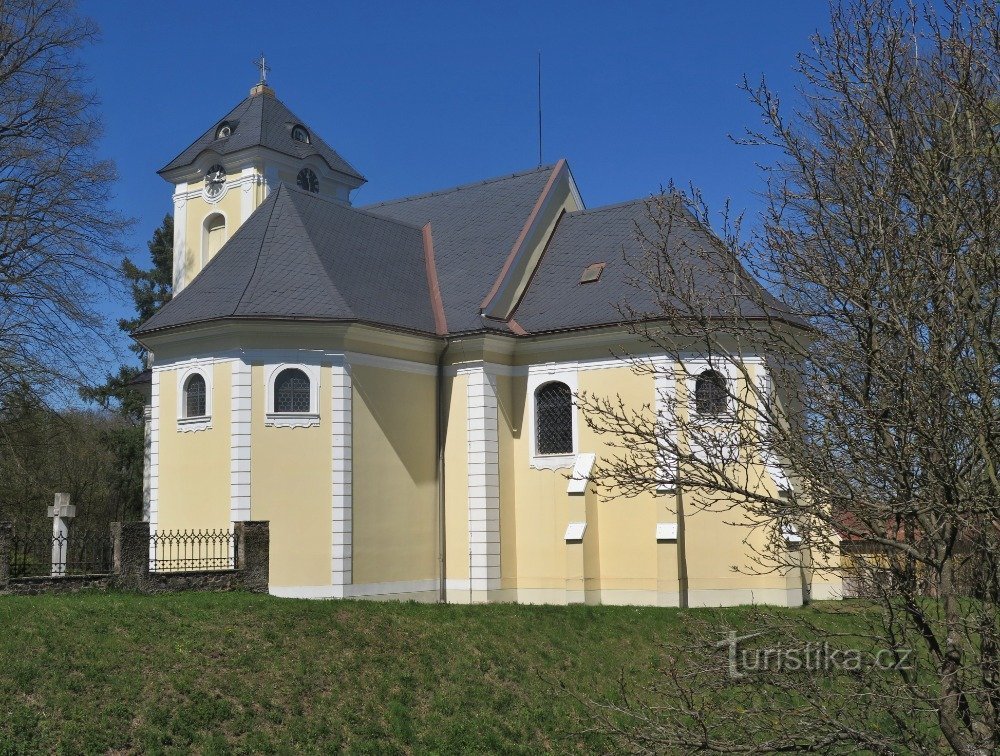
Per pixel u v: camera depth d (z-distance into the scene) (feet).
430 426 98.43
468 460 97.19
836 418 32.91
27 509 145.89
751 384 34.88
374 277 101.65
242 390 88.48
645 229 104.53
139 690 55.11
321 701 58.75
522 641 71.82
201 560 81.20
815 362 33.71
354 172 143.02
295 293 92.17
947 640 32.37
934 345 31.04
